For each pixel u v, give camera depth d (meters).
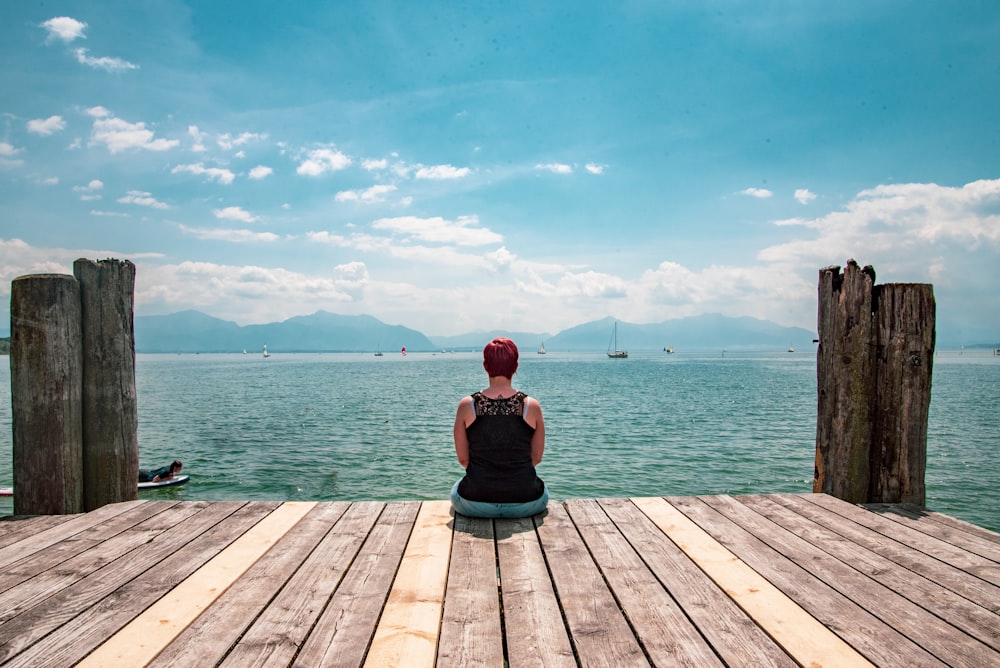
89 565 3.66
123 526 4.45
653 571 3.61
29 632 2.79
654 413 27.95
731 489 13.10
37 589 3.29
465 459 4.80
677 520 4.64
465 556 3.86
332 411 28.89
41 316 4.84
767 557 3.85
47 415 4.87
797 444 18.95
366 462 15.86
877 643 2.74
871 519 4.68
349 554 3.88
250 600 3.16
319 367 112.06
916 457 5.22
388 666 2.51
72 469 4.97
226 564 3.69
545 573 3.58
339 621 2.92
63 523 4.54
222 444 18.88
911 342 5.16
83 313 5.09
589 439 20.02
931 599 3.23
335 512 4.83
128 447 5.23
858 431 5.24
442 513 4.82
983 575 3.57
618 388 47.00
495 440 4.58
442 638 2.76
